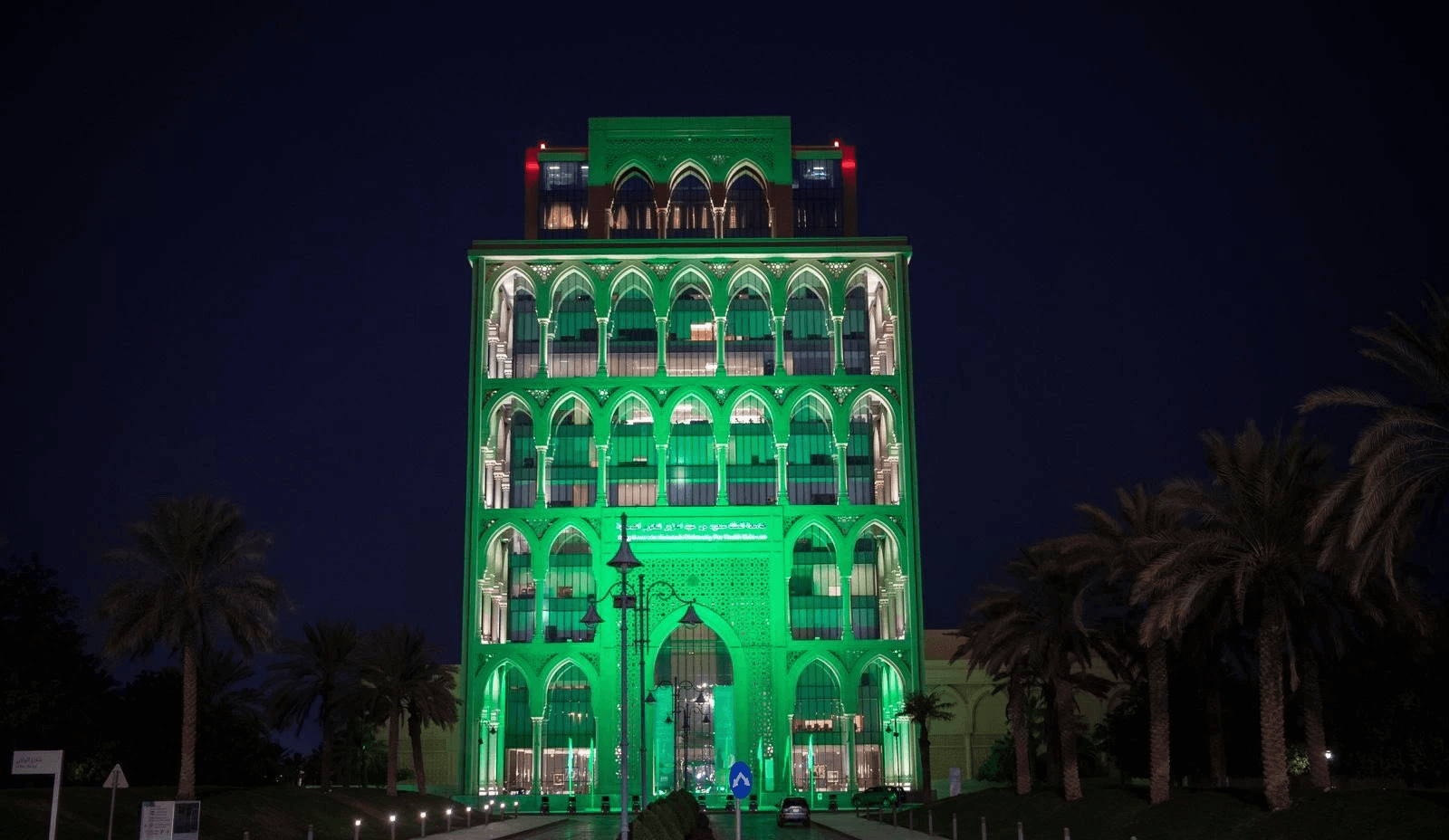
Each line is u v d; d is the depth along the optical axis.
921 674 107.19
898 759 109.88
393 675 80.75
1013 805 63.66
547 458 113.75
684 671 109.88
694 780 107.38
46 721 63.75
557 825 80.00
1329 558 38.84
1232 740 72.38
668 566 110.06
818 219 122.69
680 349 116.31
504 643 109.00
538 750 106.12
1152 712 53.12
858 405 116.12
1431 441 35.28
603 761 106.06
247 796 61.66
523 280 117.88
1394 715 60.38
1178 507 45.81
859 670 108.25
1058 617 61.06
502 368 116.94
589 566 111.88
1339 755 64.75
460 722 106.12
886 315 117.31
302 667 81.88
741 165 122.75
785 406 113.62
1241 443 45.06
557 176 123.62
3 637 64.75
